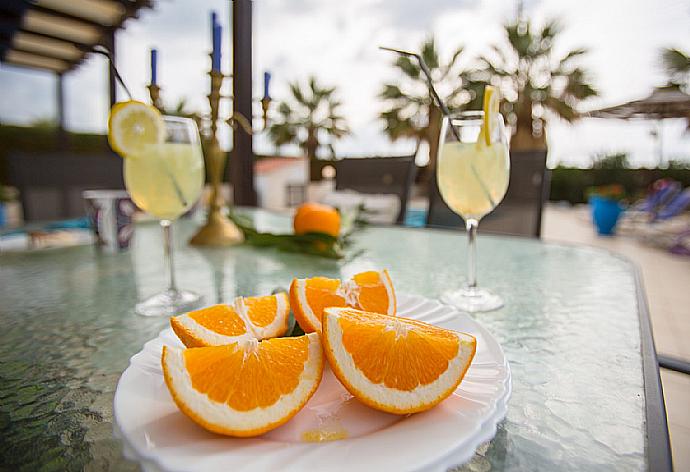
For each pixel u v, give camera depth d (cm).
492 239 78
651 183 676
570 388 24
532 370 26
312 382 20
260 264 58
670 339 177
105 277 52
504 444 19
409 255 64
